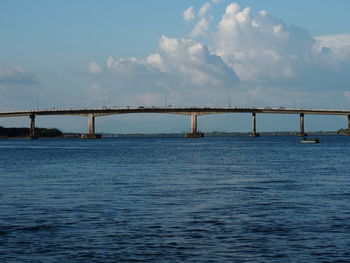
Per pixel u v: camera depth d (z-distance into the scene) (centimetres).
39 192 4750
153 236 2831
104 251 2536
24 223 3186
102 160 10450
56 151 15575
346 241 2703
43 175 6700
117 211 3625
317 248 2570
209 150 16025
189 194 4578
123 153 13962
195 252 2516
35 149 17512
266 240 2734
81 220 3284
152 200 4184
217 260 2389
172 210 3662
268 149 16700
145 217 3384
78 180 5962
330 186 5200
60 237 2812
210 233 2898
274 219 3297
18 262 2359
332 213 3503
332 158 10862
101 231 2956
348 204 3909
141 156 12212
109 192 4738
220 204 3944
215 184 5481
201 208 3753
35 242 2703
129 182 5709
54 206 3862
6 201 4141
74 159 10869
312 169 7606
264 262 2353
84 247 2606
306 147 18600
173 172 7162
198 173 6975
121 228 3036
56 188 5097
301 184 5419
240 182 5697
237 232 2919
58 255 2467
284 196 4409
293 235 2839
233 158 11119
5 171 7444
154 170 7556
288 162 9481
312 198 4262
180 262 2361
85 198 4316
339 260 2377
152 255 2467
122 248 2589
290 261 2367
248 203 3994
